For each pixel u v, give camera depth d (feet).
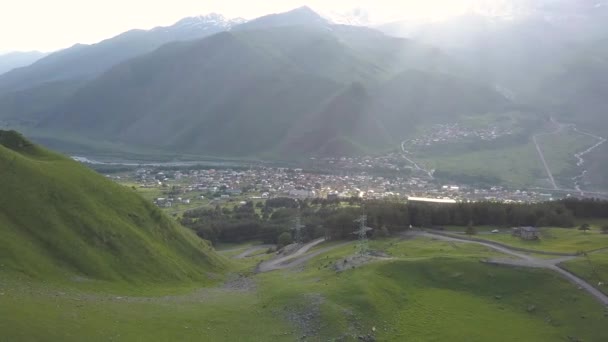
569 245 434.71
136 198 408.67
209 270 412.36
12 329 177.88
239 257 626.23
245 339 243.40
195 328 242.78
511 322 300.40
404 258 391.45
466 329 286.46
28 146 398.42
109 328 211.61
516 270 355.15
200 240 506.48
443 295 334.65
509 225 590.96
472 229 533.96
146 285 307.58
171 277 340.59
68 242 293.02
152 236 381.40
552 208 611.06
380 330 276.21
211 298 307.99
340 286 321.11
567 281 332.80
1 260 244.42
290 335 256.52
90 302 238.48
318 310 283.59
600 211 638.53
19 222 282.77
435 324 291.38
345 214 593.42
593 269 345.10
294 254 542.16
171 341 220.02
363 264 374.63
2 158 316.81
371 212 584.40
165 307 264.52
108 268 298.56
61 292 240.73
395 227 573.33
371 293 308.40
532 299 325.01
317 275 374.63
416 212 598.34
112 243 322.75
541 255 396.98
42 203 305.94
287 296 308.40
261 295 327.67
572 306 305.94
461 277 354.74
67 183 342.64
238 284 381.60
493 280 349.82
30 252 264.52
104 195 371.35
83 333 198.08
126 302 256.11
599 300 304.50
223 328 251.80
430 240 506.89
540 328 292.40
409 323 289.74
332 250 514.27
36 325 188.14
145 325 228.84
